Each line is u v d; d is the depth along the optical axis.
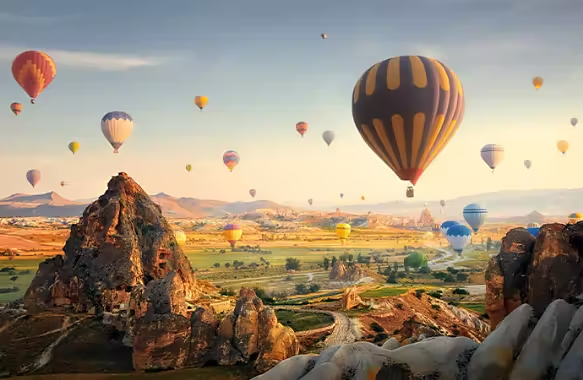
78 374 57.12
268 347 60.94
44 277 79.88
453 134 64.25
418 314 92.69
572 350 18.58
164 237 86.88
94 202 87.00
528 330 20.70
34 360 61.75
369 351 21.14
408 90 59.72
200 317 63.69
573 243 33.47
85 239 81.12
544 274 33.59
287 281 197.50
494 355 19.86
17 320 71.50
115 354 63.59
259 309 64.88
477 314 100.25
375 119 61.75
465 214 188.38
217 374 57.56
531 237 38.66
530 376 18.86
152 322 60.75
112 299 75.19
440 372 20.33
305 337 76.38
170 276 67.06
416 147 62.28
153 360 59.34
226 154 196.88
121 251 79.94
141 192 91.00
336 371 20.27
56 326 70.50
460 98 63.06
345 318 87.25
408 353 21.02
